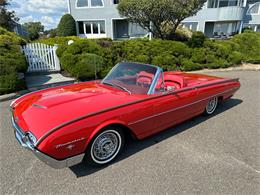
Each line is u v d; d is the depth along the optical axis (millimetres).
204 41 11633
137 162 2883
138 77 3467
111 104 2760
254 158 3033
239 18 22859
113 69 3895
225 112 4871
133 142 3408
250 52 12820
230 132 3846
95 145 2629
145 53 9969
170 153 3117
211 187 2441
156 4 10383
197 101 3898
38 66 8828
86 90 3275
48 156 2213
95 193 2320
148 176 2605
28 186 2402
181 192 2355
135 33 24734
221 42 12625
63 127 2252
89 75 7836
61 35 22297
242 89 7086
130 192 2340
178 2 10469
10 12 17578
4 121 4145
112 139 2809
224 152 3174
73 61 7820
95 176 2590
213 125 4137
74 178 2545
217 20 23031
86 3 22266
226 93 4727
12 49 6926
